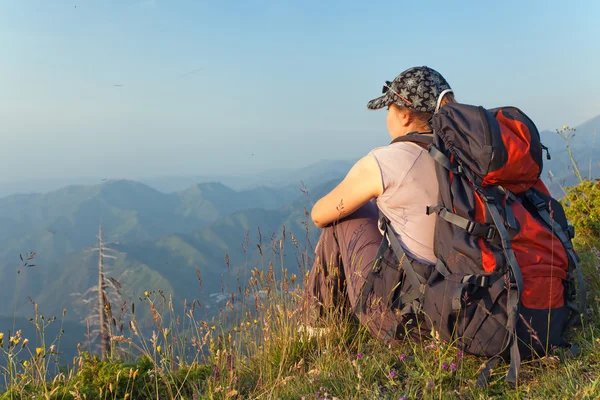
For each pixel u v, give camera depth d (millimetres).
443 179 2000
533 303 1938
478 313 1933
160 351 2039
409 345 2184
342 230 2273
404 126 2203
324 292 2320
